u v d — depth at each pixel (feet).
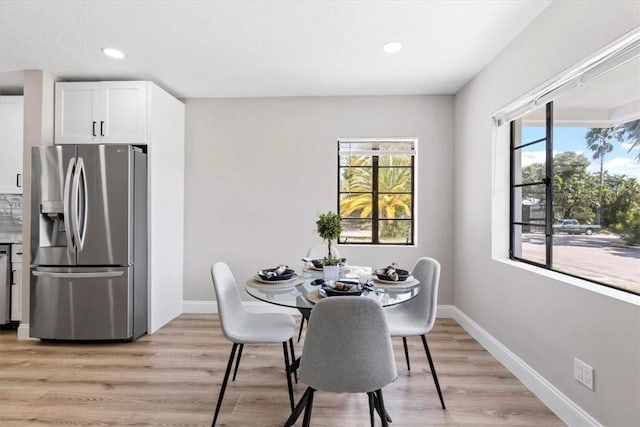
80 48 8.52
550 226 7.20
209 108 12.23
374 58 9.00
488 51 8.54
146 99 10.15
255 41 8.13
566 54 6.10
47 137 10.03
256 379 7.64
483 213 9.48
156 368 8.13
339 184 12.49
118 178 9.46
